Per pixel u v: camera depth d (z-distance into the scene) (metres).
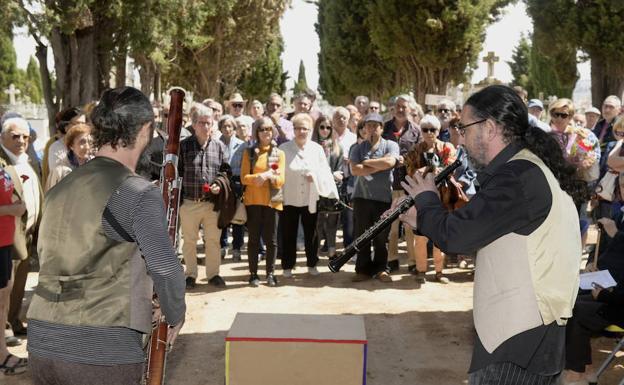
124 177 2.27
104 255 2.22
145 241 2.21
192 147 6.99
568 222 2.39
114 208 2.22
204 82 29.33
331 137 8.91
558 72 23.27
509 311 2.35
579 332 4.26
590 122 11.44
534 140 2.46
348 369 3.53
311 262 7.86
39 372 2.23
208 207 7.14
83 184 2.27
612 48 18.70
